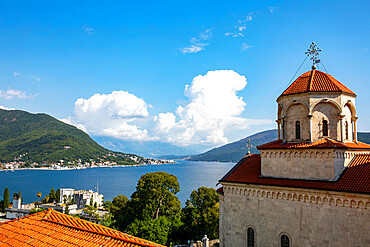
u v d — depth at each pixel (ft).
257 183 116.88
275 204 111.86
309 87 116.06
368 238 88.53
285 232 107.65
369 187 89.56
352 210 92.17
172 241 229.25
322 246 97.76
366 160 104.12
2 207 439.22
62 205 401.29
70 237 89.20
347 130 118.52
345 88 122.01
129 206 259.39
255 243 116.88
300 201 104.63
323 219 98.27
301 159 110.01
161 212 264.11
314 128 113.60
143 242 87.97
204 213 251.19
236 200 126.00
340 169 103.45
